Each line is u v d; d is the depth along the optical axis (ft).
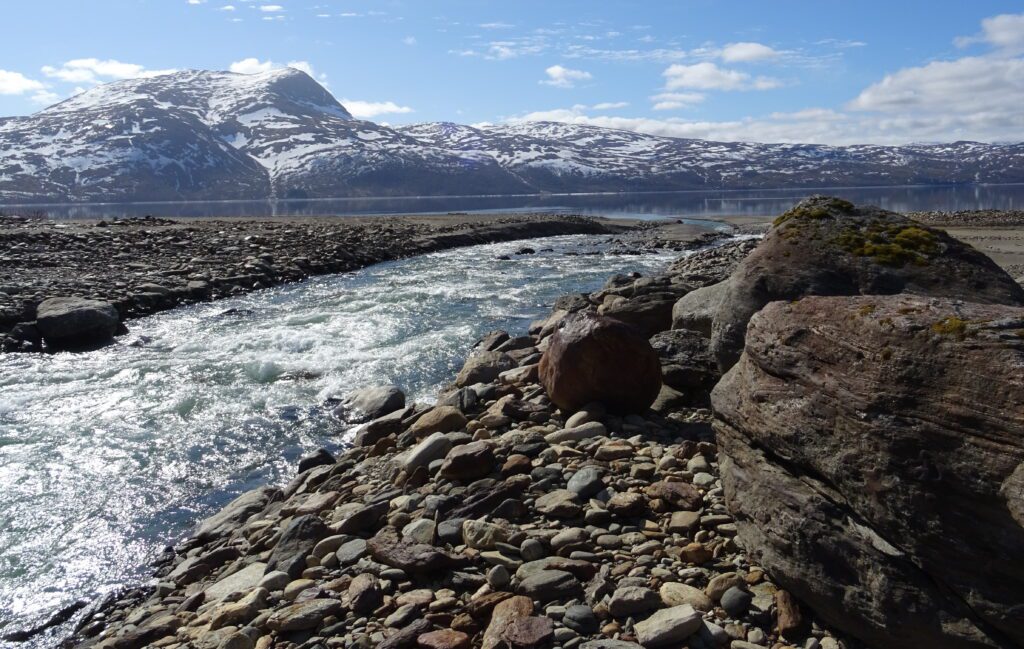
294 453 32.24
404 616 16.22
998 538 12.05
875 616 13.64
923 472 13.00
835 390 14.98
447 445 25.03
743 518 17.16
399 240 115.34
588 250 119.96
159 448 32.96
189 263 80.23
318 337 52.19
